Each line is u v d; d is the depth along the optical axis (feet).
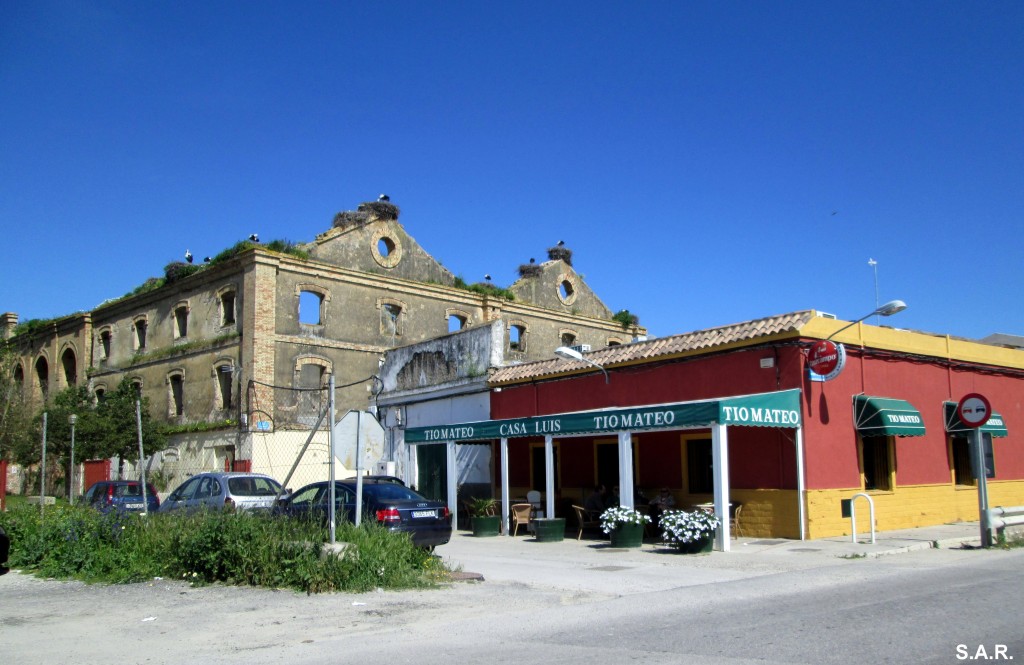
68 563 40.91
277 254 97.40
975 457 49.98
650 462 64.80
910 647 23.16
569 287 131.13
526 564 45.32
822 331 55.52
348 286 104.42
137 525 43.57
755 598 32.53
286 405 96.53
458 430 69.05
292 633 27.25
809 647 23.41
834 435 55.47
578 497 70.74
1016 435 72.33
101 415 101.91
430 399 88.84
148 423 102.99
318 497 49.47
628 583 37.52
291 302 98.68
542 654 23.47
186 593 34.94
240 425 94.79
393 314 109.60
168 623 28.99
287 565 36.06
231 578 37.22
